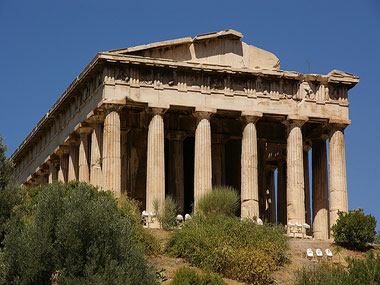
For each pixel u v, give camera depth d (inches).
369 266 1962.4
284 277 2097.7
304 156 3093.0
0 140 2139.5
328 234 2844.5
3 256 1690.5
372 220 2375.7
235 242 2146.9
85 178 2719.0
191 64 2637.8
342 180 2743.6
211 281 1956.2
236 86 2704.2
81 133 2743.6
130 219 2187.5
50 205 1768.0
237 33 2714.1
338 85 2802.7
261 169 2970.0
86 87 2723.9
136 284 1712.6
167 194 2999.5
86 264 1660.9
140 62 2581.2
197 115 2657.5
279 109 2723.9
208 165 2628.0
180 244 2160.4
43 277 1668.3
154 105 2596.0
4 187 2080.5
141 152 2844.5
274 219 3339.1
